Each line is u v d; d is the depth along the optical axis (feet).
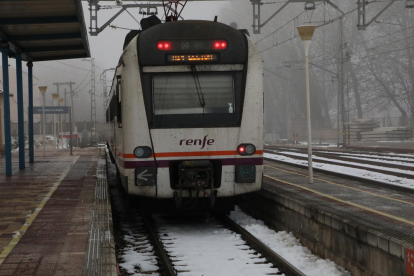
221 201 39.24
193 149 36.68
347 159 82.69
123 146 36.94
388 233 24.53
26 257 22.86
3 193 42.47
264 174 56.90
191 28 36.91
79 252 23.63
